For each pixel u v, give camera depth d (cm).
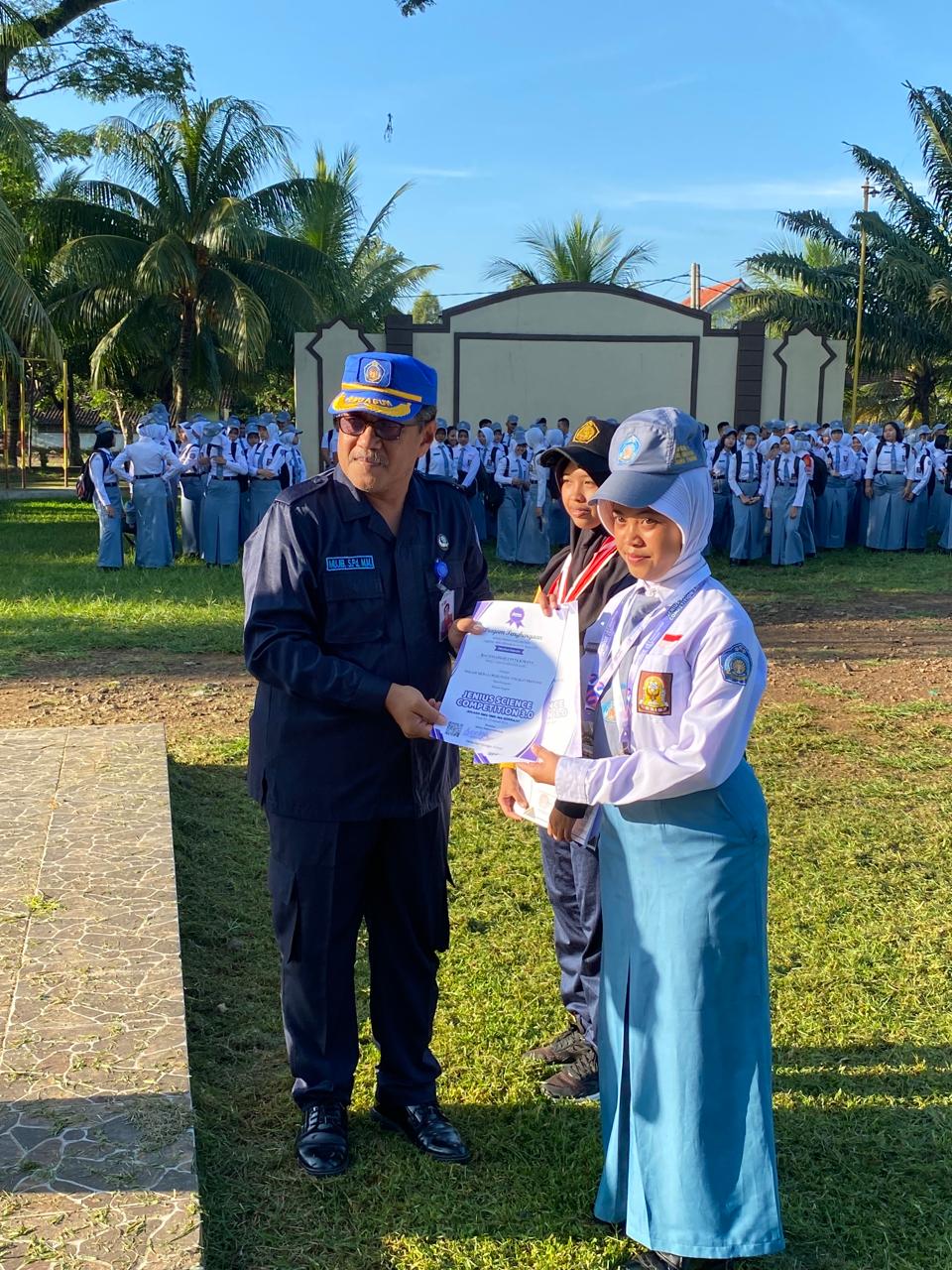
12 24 1820
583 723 264
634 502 220
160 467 1261
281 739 263
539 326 1806
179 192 2164
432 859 277
